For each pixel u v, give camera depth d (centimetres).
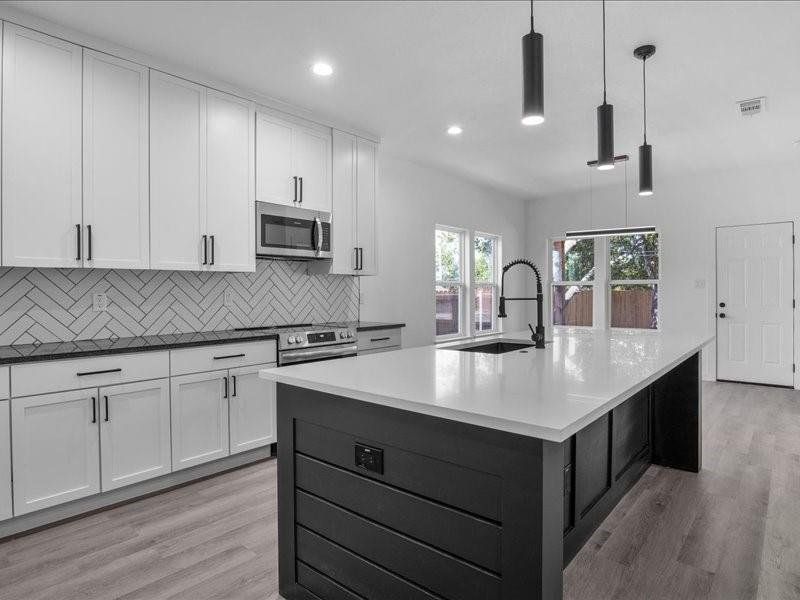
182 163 304
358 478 163
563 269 714
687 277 602
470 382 164
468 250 623
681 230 605
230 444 309
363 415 160
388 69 307
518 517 124
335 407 168
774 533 234
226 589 190
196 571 202
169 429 280
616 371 185
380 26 258
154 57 290
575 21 252
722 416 437
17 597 184
